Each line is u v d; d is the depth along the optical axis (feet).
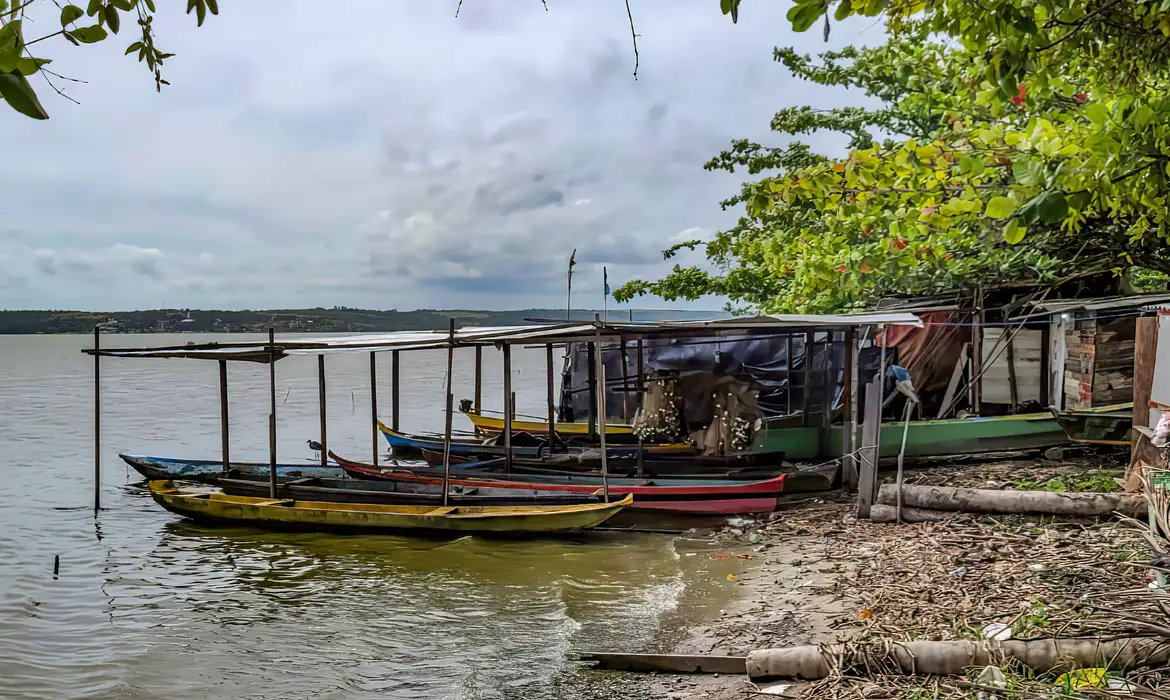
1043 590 23.36
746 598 29.50
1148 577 22.29
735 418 47.14
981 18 20.44
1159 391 30.12
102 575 38.58
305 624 31.14
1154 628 18.07
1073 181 21.79
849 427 44.32
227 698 24.93
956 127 32.24
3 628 31.40
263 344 46.78
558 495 42.63
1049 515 31.53
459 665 26.08
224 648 29.04
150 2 11.56
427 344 44.96
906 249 42.22
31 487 62.13
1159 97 25.29
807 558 32.89
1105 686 16.99
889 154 31.91
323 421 56.18
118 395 158.20
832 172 32.04
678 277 79.15
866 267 44.86
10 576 38.29
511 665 25.63
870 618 24.39
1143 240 36.24
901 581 27.14
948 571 27.04
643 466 47.98
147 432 98.53
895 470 45.19
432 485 48.08
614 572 35.63
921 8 21.84
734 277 77.36
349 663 27.09
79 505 55.16
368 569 38.01
